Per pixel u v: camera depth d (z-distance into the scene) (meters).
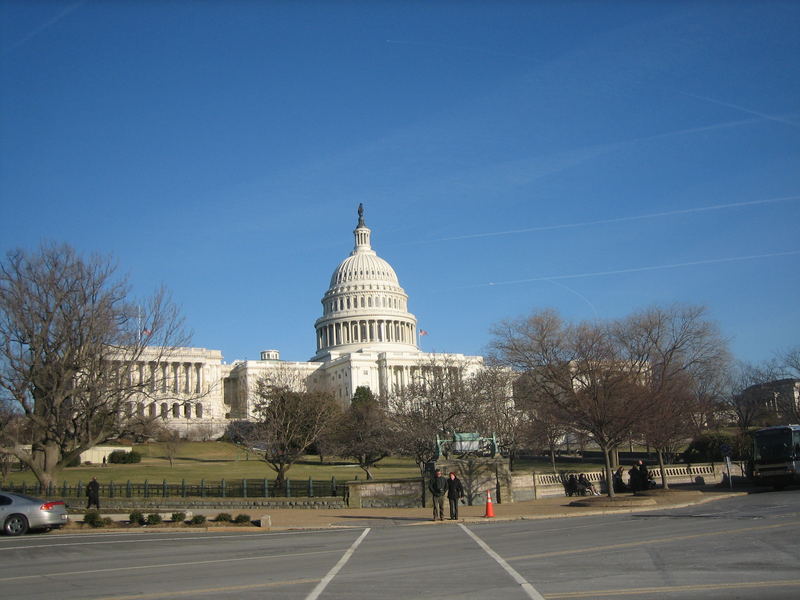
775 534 24.02
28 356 50.84
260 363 190.50
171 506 50.81
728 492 52.34
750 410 100.12
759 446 54.03
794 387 107.06
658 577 16.64
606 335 71.69
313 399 77.25
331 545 26.30
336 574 18.75
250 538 30.59
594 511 38.72
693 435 75.88
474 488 46.94
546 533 27.81
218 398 183.25
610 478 44.84
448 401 79.94
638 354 70.75
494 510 41.62
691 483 64.94
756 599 13.88
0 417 53.59
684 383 66.94
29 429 57.22
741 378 115.19
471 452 49.75
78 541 30.75
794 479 51.94
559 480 54.12
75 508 48.47
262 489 51.72
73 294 51.72
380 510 44.75
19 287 49.88
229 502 49.09
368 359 191.50
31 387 51.94
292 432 67.88
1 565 23.28
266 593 16.14
